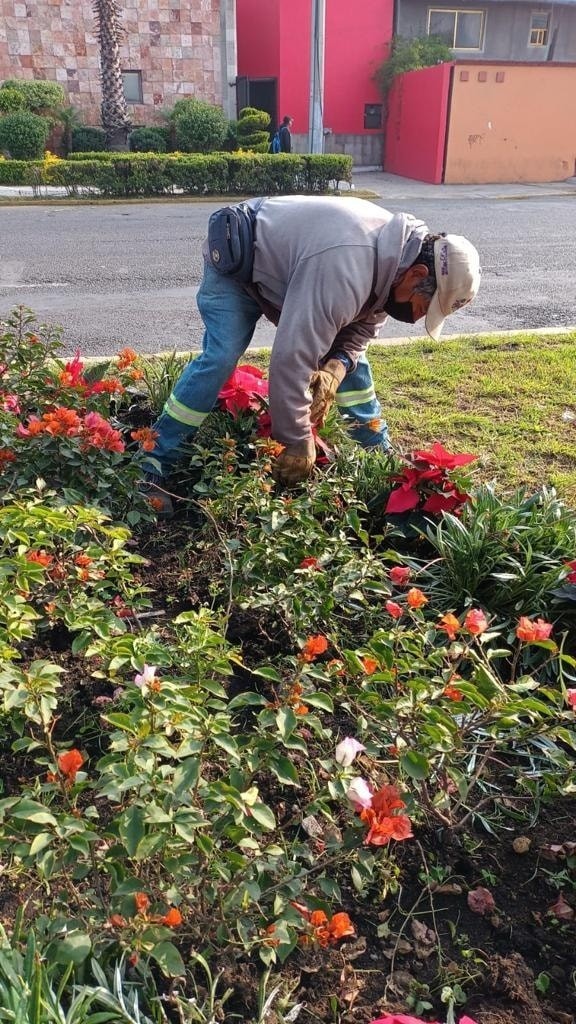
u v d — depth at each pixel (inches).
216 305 121.2
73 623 80.7
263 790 78.7
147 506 118.9
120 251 393.7
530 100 831.7
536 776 82.0
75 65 832.3
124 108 806.5
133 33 831.7
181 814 55.7
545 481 146.2
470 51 989.8
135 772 58.3
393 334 251.0
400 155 918.4
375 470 127.8
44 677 65.9
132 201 624.4
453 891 71.5
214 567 111.9
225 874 58.4
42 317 258.8
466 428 168.9
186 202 623.8
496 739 75.9
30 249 396.5
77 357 141.9
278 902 58.9
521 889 72.4
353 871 63.4
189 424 127.7
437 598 107.0
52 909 61.2
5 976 53.7
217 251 113.6
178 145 824.3
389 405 181.0
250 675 94.0
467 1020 54.1
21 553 85.4
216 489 114.0
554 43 1010.1
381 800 56.3
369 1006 62.1
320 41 736.3
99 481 114.2
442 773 76.0
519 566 102.9
